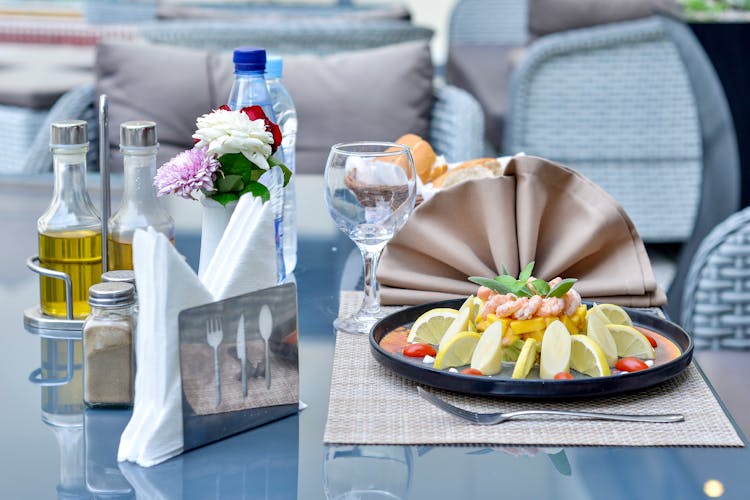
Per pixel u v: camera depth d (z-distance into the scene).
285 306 0.88
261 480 0.78
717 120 3.07
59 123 1.06
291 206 1.31
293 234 1.32
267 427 0.87
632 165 3.59
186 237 1.45
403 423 0.86
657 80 3.52
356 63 2.34
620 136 3.57
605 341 0.94
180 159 1.03
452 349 0.93
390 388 0.93
